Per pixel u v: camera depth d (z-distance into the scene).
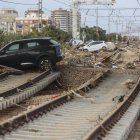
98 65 35.62
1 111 14.98
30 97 18.97
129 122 11.84
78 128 10.93
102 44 75.38
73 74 28.16
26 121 11.29
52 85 25.27
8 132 10.02
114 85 22.39
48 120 12.04
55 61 28.69
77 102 16.28
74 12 87.69
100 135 9.84
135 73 28.78
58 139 9.56
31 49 28.70
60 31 95.19
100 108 14.70
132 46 121.38
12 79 24.20
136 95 18.41
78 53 59.28
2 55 28.78
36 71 28.95
